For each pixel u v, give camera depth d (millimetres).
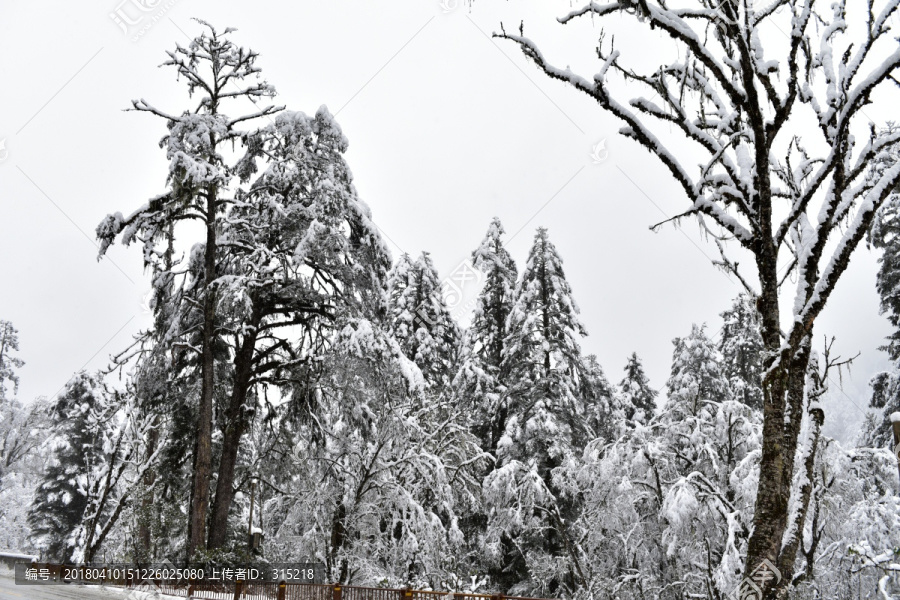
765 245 6664
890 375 26172
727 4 6789
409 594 15070
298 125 25438
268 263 24641
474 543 29359
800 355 6816
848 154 7270
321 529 23328
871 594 13055
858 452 14688
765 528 6242
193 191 23625
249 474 26500
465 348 36875
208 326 24391
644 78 7176
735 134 6789
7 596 17312
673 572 17906
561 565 22156
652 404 41406
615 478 19438
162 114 24188
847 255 6461
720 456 18375
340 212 24703
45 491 40812
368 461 23656
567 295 30719
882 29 6715
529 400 29125
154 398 26047
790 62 6715
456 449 25000
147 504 26016
